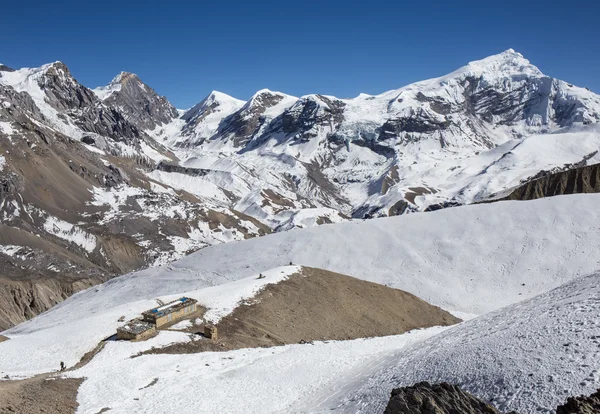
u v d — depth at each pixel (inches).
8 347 1905.8
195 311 2374.5
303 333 2415.1
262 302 2566.4
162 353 1911.9
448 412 896.3
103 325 2135.8
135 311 2319.1
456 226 4227.4
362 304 2856.8
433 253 3969.0
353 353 2085.4
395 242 4180.6
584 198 4156.0
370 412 1186.6
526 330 1370.6
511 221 4109.3
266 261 4163.4
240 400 1518.2
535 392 1006.4
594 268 3390.7
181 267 4370.1
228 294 2588.6
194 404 1454.2
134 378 1628.9
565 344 1170.6
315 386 1659.7
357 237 4343.0
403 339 2485.2
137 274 4426.7
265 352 2058.3
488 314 2041.1
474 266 3722.9
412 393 938.7
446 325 2925.7
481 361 1254.3
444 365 1330.0
